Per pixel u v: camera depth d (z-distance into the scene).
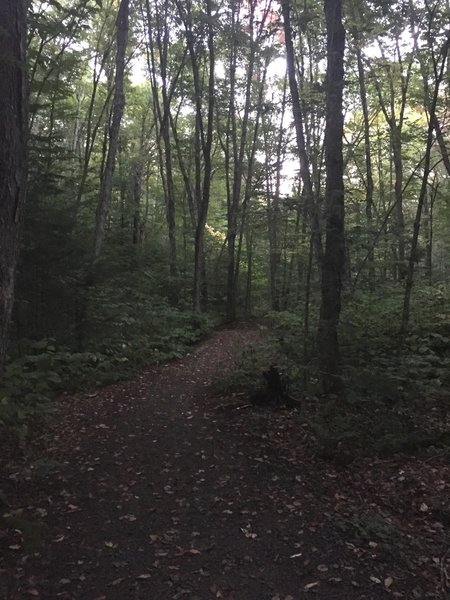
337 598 3.46
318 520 4.51
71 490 5.09
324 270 8.00
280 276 25.47
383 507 4.80
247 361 10.12
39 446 6.23
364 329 9.69
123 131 28.34
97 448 6.29
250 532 4.32
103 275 11.88
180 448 6.30
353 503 4.87
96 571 3.74
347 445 6.07
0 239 4.77
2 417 6.21
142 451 6.21
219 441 6.50
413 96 14.73
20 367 7.64
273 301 22.44
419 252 9.52
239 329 19.62
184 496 5.01
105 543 4.13
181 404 8.45
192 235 26.67
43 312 10.07
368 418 6.83
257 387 8.45
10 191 4.80
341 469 5.64
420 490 5.04
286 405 7.65
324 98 8.08
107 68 22.16
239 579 3.67
